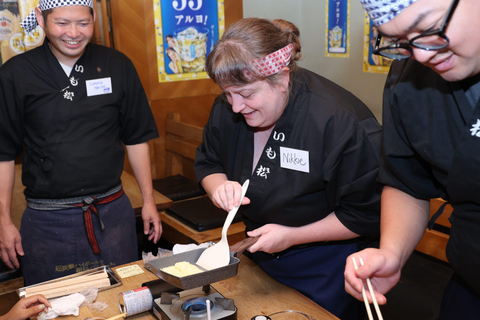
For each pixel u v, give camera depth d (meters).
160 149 3.61
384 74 3.11
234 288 1.43
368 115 1.41
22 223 2.00
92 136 1.95
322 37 3.59
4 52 2.98
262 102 1.28
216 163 1.69
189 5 3.42
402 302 1.78
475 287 1.09
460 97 0.97
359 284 1.00
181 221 2.78
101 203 2.01
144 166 2.22
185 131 3.35
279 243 1.38
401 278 2.90
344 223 1.42
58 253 1.98
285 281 1.53
